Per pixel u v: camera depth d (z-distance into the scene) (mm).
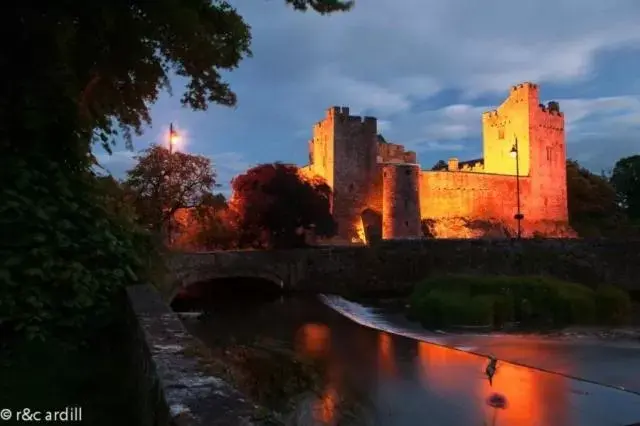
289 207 42156
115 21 8844
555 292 28266
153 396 3959
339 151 60438
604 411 13094
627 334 23906
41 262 7246
